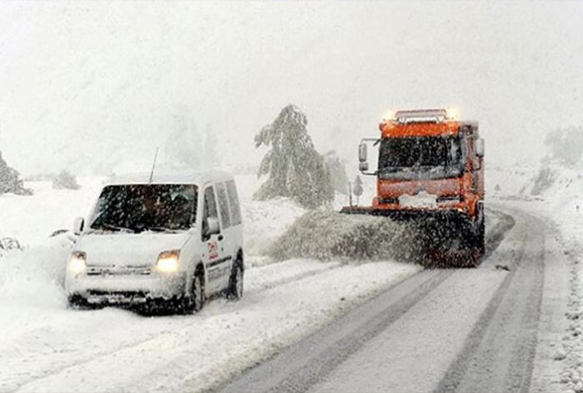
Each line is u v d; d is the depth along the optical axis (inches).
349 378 345.4
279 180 1536.7
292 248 846.5
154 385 325.1
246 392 321.4
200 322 463.2
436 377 347.3
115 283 474.0
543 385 332.8
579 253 927.0
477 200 899.4
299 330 452.1
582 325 458.6
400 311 522.3
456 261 829.8
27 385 319.6
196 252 496.7
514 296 589.3
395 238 824.3
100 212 526.6
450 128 845.8
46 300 501.0
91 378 332.5
